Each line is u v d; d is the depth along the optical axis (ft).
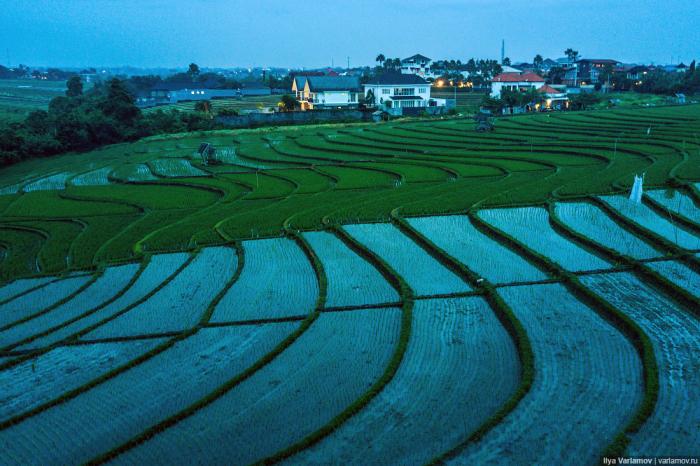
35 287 114.21
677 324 80.33
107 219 167.32
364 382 71.05
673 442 55.31
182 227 149.38
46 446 62.75
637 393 64.34
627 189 157.38
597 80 587.27
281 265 116.88
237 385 71.87
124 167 259.60
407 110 426.92
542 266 106.73
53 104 441.68
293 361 77.15
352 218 145.48
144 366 78.69
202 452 59.36
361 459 56.29
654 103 453.58
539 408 62.18
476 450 55.98
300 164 248.93
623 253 110.63
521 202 151.53
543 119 363.15
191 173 237.04
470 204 152.76
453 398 66.03
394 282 102.83
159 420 65.87
